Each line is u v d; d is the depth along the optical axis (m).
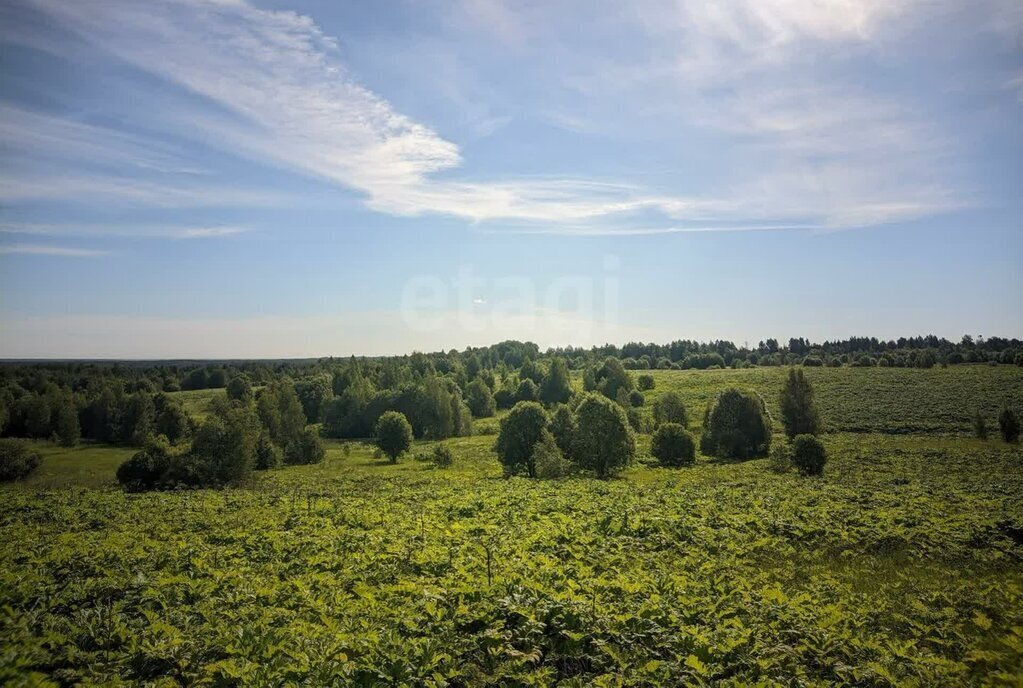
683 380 121.12
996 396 85.62
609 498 28.62
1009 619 11.54
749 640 8.92
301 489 41.22
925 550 18.88
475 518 23.67
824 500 28.06
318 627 9.70
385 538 18.84
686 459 55.41
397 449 65.62
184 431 78.38
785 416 70.94
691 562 16.11
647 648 8.47
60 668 8.46
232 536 20.97
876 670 8.07
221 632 9.45
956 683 8.28
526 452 51.72
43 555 18.16
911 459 50.28
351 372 115.38
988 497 29.08
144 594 11.95
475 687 7.70
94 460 68.31
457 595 10.72
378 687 7.41
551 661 8.30
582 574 12.97
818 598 12.59
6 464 52.59
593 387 106.44
